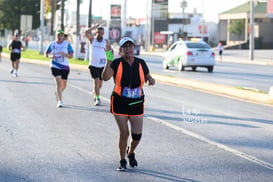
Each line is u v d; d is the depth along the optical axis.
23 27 97.25
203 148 21.12
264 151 20.81
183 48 69.69
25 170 17.23
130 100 16.86
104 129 24.84
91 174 16.86
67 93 39.34
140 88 17.03
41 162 18.33
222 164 18.50
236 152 20.50
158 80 54.22
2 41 151.75
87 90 41.88
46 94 38.28
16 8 142.50
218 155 19.92
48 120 27.05
